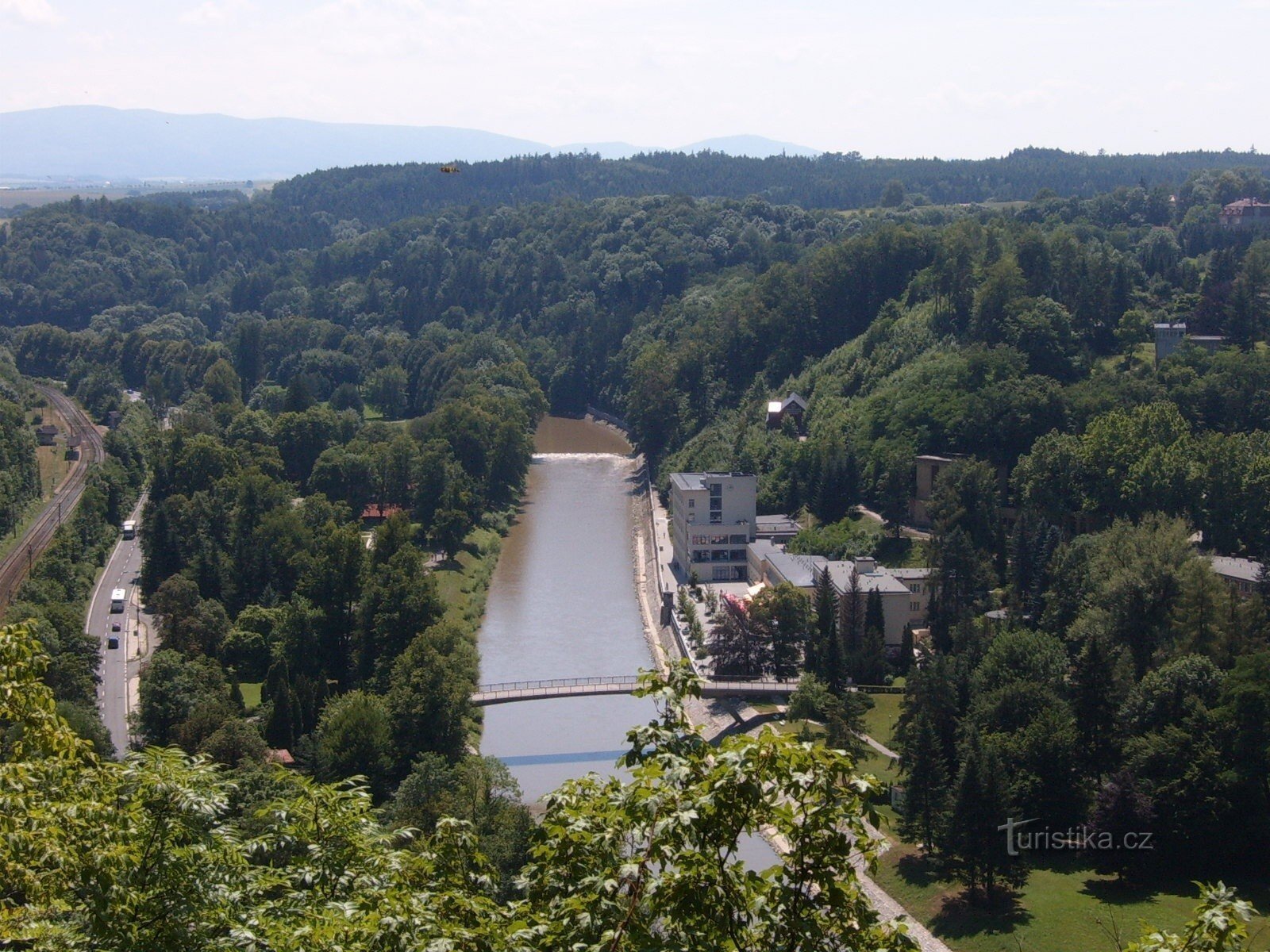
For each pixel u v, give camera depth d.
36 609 163.50
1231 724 116.25
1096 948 100.38
